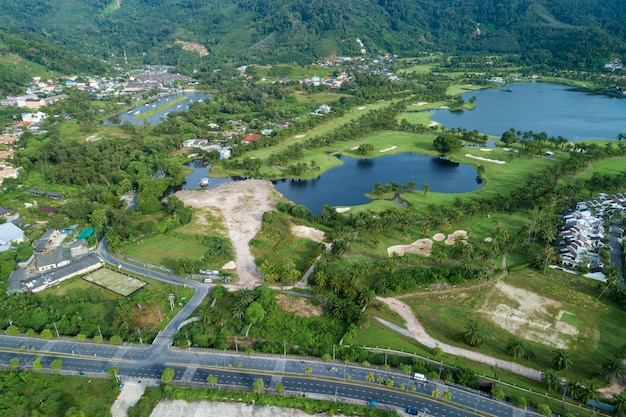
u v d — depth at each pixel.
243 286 165.38
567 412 108.94
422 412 110.50
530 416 109.12
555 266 174.75
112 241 190.50
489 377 121.69
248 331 139.12
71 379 122.25
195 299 157.38
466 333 134.00
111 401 115.00
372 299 147.38
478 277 162.25
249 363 127.31
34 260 185.25
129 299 154.50
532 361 127.50
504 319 145.50
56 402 112.81
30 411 111.50
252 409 113.06
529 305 152.38
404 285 160.38
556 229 198.12
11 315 145.75
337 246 179.75
